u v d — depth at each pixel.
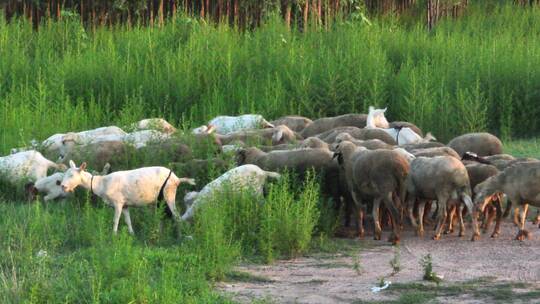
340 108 32.69
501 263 17.23
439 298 14.77
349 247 19.03
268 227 18.20
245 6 44.59
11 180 22.17
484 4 51.97
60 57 38.53
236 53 35.97
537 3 53.72
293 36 39.03
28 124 27.16
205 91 33.81
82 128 28.92
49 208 20.61
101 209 19.73
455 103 31.45
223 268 16.50
